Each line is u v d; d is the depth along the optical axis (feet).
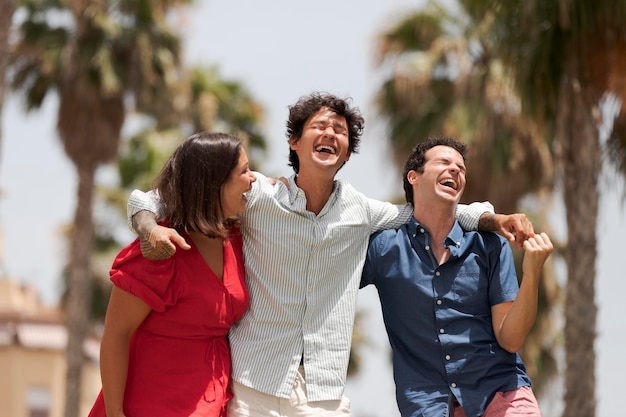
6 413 107.65
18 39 72.43
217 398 17.38
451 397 18.57
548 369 72.13
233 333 18.06
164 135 83.46
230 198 17.60
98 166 75.51
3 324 110.01
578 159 38.93
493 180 62.80
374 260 19.04
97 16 71.15
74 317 75.56
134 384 17.38
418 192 19.21
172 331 17.38
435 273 18.81
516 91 39.19
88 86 72.23
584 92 38.17
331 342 18.21
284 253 18.11
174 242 16.65
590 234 39.01
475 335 18.66
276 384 17.79
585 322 39.11
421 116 67.51
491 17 40.11
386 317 19.17
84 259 75.66
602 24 36.78
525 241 18.20
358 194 19.02
